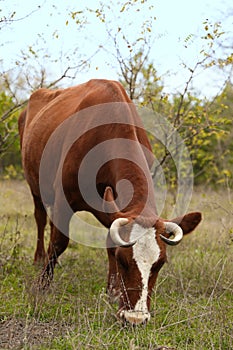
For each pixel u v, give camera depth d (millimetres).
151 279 5312
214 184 13539
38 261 8195
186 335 5457
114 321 5676
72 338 4965
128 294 5258
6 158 15852
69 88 8164
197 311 5961
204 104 10148
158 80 9344
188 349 5137
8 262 7660
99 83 7230
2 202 11695
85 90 7473
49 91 8750
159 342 5219
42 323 5609
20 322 5602
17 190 13172
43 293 6461
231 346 5121
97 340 5000
